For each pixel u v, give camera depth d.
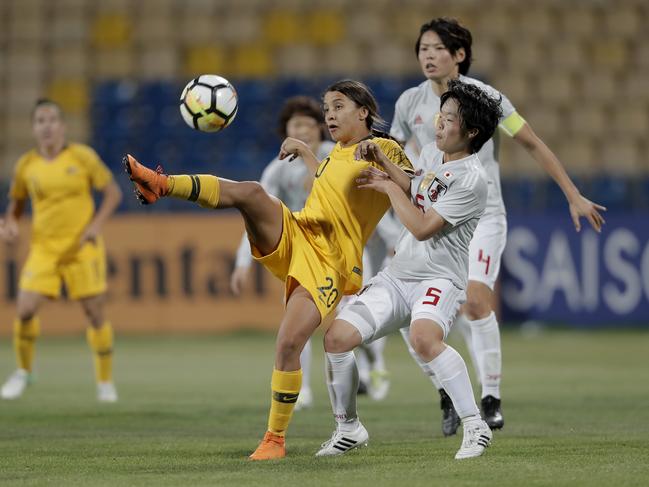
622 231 56.97
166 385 35.44
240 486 16.12
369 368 31.80
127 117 65.44
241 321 56.72
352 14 71.00
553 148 68.31
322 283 18.97
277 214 18.94
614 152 69.06
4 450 20.81
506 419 25.73
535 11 71.50
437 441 21.83
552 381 35.72
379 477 16.77
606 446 20.50
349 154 19.78
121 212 57.94
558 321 56.78
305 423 25.64
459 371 18.80
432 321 18.72
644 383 34.91
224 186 18.42
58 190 31.81
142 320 56.53
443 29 23.23
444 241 19.11
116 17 70.62
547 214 56.88
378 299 19.17
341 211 19.48
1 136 67.50
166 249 56.50
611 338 53.06
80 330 56.75
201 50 70.31
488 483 16.16
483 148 24.31
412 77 66.06
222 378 37.69
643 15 72.38
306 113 28.84
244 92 65.19
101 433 23.67
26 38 69.81
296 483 16.27
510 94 69.25
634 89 70.44
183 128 64.75
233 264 56.50
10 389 31.83
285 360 18.88
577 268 56.75
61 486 16.42
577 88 70.00
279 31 70.94
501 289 56.81
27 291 31.67
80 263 31.56
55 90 68.56
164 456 19.77
